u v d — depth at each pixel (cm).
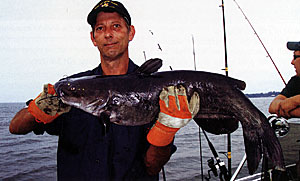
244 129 200
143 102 187
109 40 183
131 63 211
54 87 175
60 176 170
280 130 212
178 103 155
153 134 159
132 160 168
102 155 165
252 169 189
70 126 173
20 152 1698
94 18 185
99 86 184
